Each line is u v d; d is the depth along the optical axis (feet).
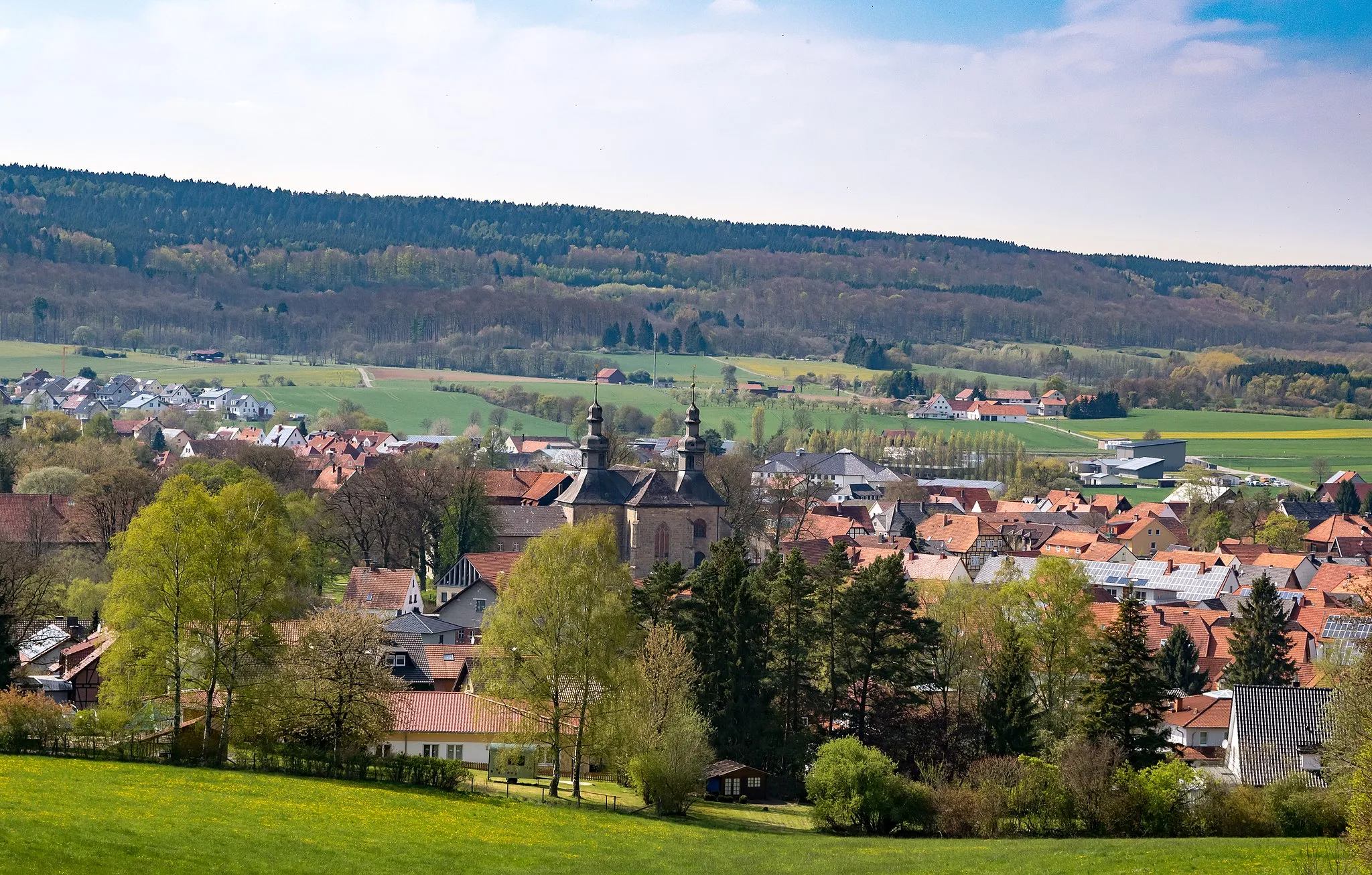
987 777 365.40
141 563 336.90
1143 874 260.62
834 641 448.65
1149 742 401.08
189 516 338.34
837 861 292.61
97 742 336.49
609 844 299.99
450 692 427.33
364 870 252.62
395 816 299.79
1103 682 410.11
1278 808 341.82
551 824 315.17
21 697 345.31
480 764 404.98
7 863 221.25
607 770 410.11
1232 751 408.05
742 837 326.44
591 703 368.68
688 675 407.85
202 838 256.93
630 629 376.89
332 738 351.25
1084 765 350.23
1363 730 292.40
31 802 267.80
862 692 446.60
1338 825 333.62
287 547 347.97
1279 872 252.42
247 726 345.31
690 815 365.61
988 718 426.10
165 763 329.72
